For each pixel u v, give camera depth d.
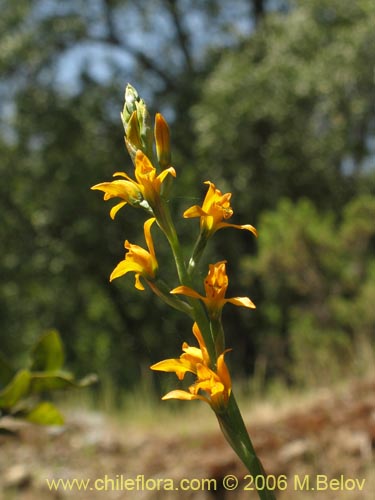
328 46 12.96
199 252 1.54
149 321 13.06
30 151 13.77
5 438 6.29
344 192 13.79
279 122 12.88
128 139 1.57
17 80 13.96
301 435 5.35
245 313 13.02
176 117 14.68
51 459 6.01
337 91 12.57
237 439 1.45
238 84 12.83
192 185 12.59
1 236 13.06
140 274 1.52
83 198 13.12
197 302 1.50
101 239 13.12
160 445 6.06
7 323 13.03
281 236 9.38
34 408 2.03
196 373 1.48
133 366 12.97
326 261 9.22
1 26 13.80
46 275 13.15
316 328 8.99
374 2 12.42
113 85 14.33
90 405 7.94
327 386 7.21
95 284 13.25
